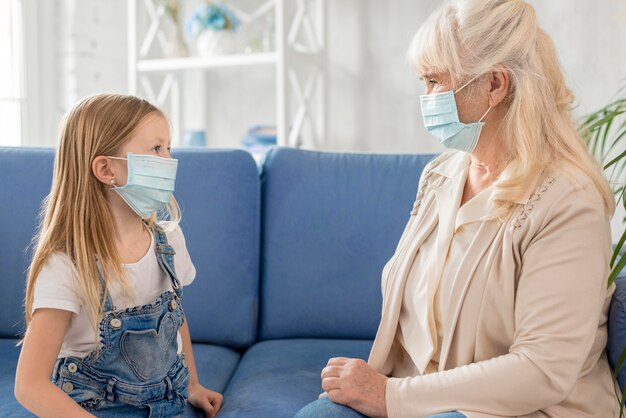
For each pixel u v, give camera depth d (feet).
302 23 11.80
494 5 4.41
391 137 11.43
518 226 4.12
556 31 9.18
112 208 4.89
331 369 4.39
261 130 11.42
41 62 11.34
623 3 8.43
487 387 3.91
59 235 4.65
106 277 4.62
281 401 5.27
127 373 4.67
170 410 4.83
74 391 4.55
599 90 8.74
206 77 12.53
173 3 11.71
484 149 4.58
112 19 11.86
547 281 3.94
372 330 6.89
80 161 4.73
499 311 4.16
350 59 11.51
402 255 5.01
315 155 7.29
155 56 12.51
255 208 7.05
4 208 6.97
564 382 3.84
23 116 11.09
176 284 5.06
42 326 4.40
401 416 4.08
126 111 4.83
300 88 11.00
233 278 6.88
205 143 12.01
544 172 4.23
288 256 6.98
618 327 4.47
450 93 4.43
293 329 6.98
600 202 4.08
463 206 4.51
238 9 12.22
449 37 4.39
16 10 10.91
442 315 4.46
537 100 4.26
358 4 11.36
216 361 6.38
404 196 7.00
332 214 7.02
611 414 4.22
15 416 4.91
